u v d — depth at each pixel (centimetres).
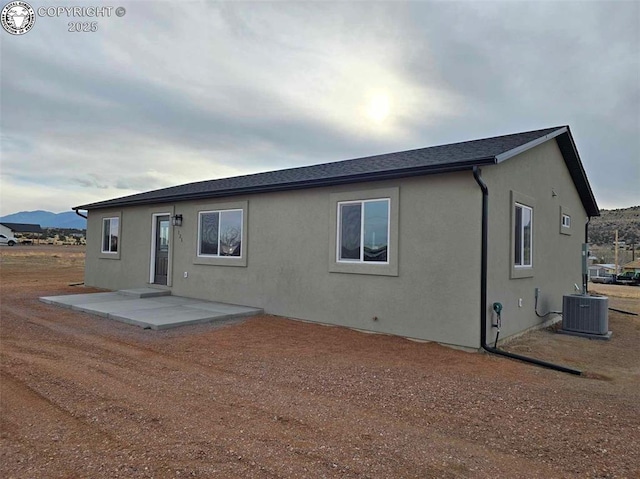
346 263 782
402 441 321
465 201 640
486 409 396
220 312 880
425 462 287
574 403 418
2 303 1034
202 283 1085
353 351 614
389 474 269
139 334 704
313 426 346
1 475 257
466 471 276
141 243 1281
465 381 484
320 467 276
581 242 1207
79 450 295
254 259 962
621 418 379
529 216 825
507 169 723
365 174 722
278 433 331
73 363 527
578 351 671
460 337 640
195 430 333
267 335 711
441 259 662
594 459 297
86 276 1500
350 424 353
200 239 1105
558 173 988
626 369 572
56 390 424
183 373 494
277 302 909
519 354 628
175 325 761
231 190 970
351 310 776
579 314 801
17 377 463
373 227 753
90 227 1495
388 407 396
